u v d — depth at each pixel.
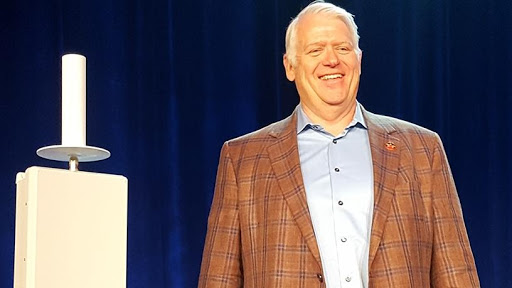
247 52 3.84
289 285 1.98
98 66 3.68
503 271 3.85
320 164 2.10
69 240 1.51
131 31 3.75
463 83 3.97
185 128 3.74
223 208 2.15
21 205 1.53
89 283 1.52
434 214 2.07
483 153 3.93
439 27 3.98
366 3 3.96
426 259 2.04
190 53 3.79
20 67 3.61
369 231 2.01
